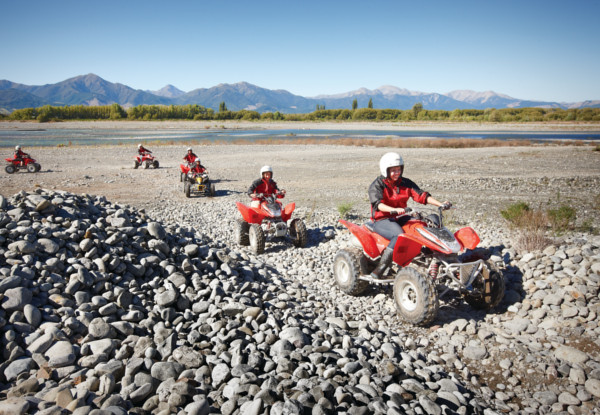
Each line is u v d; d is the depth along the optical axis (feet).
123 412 8.82
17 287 12.71
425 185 54.34
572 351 12.57
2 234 14.96
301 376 10.73
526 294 16.70
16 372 10.24
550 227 27.45
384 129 354.54
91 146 135.74
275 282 19.79
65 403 9.06
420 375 11.84
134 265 16.08
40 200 17.85
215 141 163.43
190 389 9.96
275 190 28.45
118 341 12.20
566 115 475.31
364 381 10.91
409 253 15.90
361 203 42.47
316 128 380.78
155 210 39.68
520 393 11.43
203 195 50.19
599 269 15.92
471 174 64.54
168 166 83.25
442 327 15.44
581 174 61.21
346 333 14.51
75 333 12.25
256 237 25.82
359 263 17.95
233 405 9.41
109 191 52.13
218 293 15.38
